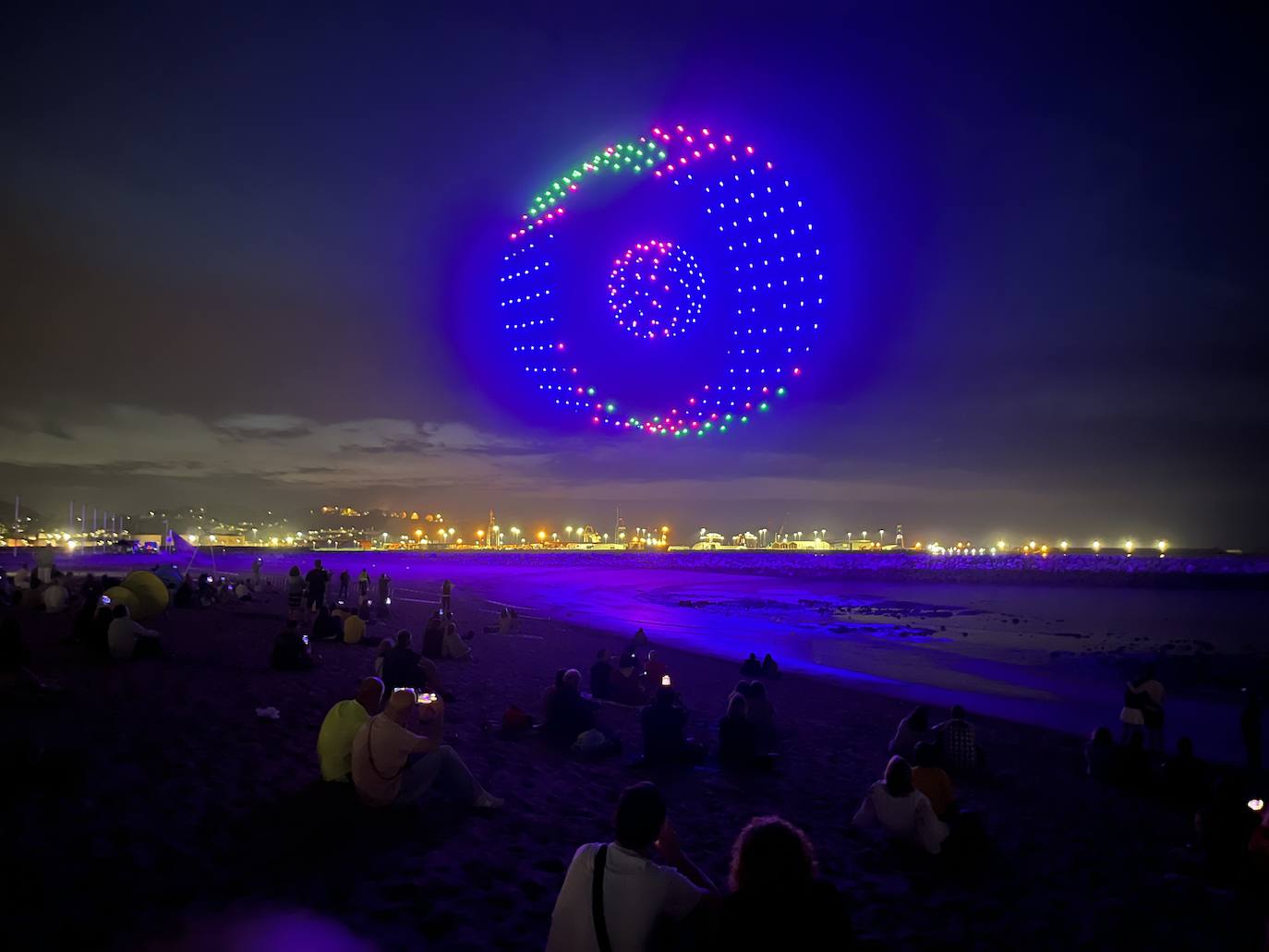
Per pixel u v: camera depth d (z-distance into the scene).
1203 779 9.10
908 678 20.20
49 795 6.01
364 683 7.21
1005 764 11.05
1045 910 5.54
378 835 5.84
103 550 119.44
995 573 95.75
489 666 16.61
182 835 5.49
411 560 125.81
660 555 157.50
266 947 4.01
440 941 4.29
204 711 9.52
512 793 7.39
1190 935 5.20
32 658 12.66
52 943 3.91
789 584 78.56
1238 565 111.56
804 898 2.71
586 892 3.07
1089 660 24.77
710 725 12.38
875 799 6.70
